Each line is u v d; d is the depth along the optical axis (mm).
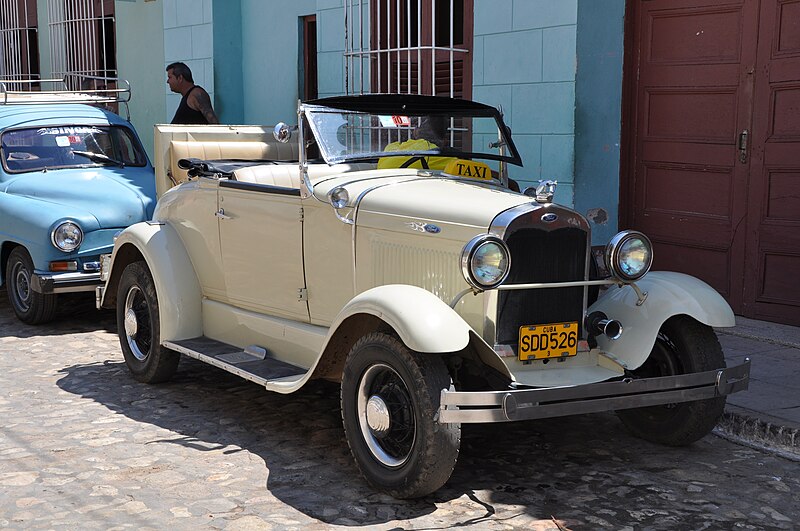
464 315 4430
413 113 5391
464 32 8391
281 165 6078
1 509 4117
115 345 7332
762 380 5684
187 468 4625
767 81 6785
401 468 4121
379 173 5184
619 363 4492
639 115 7625
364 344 4266
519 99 7770
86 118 8992
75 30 13727
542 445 4949
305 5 10305
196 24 11305
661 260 7633
